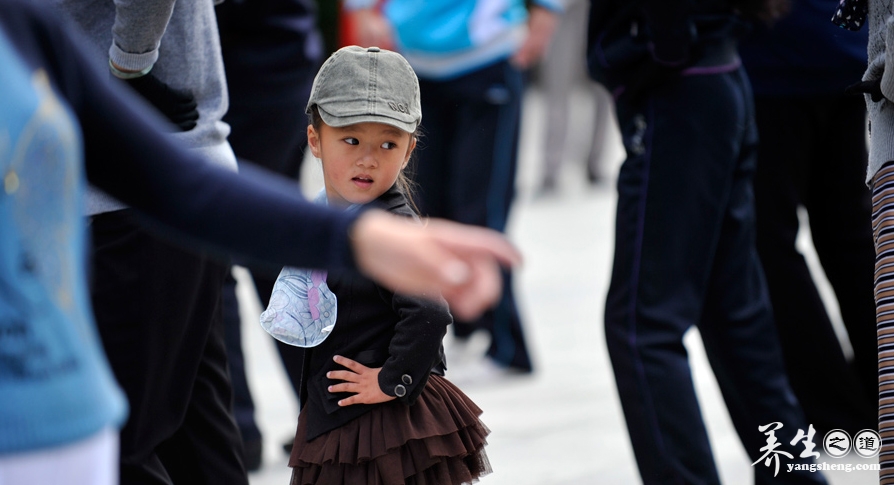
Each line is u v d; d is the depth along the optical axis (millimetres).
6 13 2811
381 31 11609
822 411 8750
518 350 11211
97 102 2986
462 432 5438
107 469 2914
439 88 11172
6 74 2715
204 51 5793
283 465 8938
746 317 7090
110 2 5484
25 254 2711
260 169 8406
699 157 6664
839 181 8547
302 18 8414
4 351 2672
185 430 6301
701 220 6699
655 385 6605
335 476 5266
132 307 5496
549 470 8516
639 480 8281
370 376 5230
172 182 3043
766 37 8320
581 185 23234
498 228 11391
